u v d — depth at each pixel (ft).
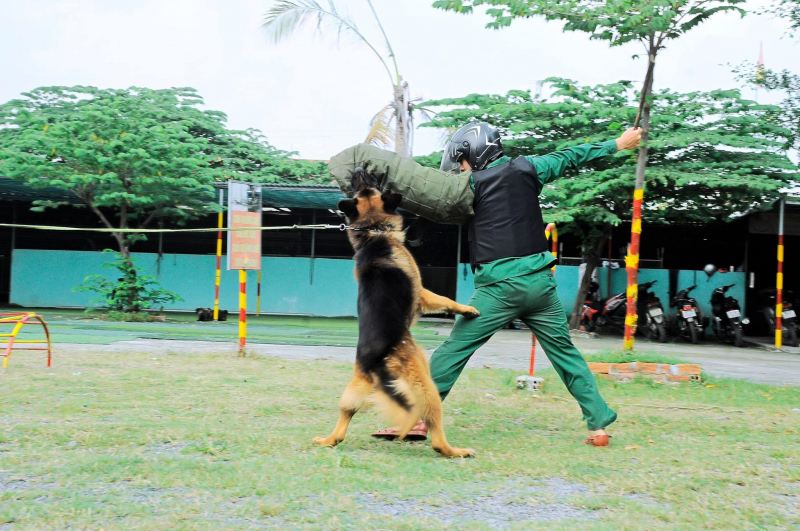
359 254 14.34
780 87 49.06
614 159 46.98
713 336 52.39
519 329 54.85
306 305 60.18
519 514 10.23
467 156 15.44
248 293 59.93
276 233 62.49
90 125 47.26
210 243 62.59
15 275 60.18
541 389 22.40
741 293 53.26
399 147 47.52
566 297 56.44
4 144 52.42
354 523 9.50
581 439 15.64
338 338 39.55
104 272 59.93
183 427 15.05
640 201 26.71
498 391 22.11
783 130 47.24
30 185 48.01
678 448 14.73
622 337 51.19
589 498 10.98
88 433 14.20
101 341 34.04
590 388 15.07
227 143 64.03
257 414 16.99
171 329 42.73
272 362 27.09
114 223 61.77
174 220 57.72
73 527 9.08
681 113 48.24
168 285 60.23
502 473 12.34
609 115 46.34
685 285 53.83
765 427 17.44
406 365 13.10
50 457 12.49
